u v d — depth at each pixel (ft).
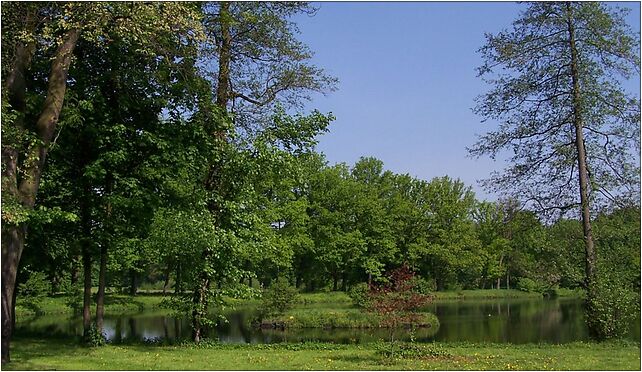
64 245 57.36
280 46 57.77
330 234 155.43
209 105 53.62
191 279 56.54
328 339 77.25
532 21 58.13
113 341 55.52
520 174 61.11
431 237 181.27
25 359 40.65
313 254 159.22
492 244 184.75
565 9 56.95
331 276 173.17
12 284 38.34
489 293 185.78
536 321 94.58
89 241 53.26
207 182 57.67
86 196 53.16
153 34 44.42
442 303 150.92
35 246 57.57
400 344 47.93
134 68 51.85
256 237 57.88
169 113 53.93
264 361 41.24
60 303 118.73
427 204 180.45
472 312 117.70
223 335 83.35
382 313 43.04
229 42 57.16
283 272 154.10
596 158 58.34
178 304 56.95
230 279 58.29
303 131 57.67
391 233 167.73
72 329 76.69
